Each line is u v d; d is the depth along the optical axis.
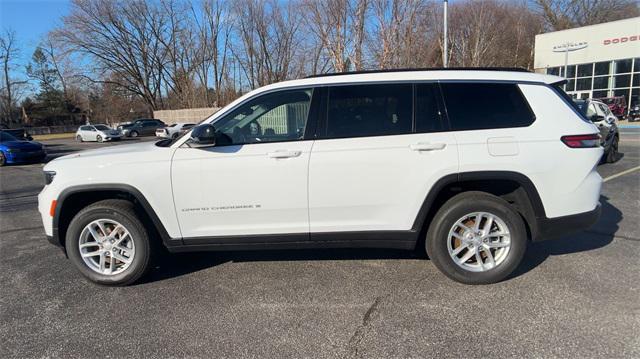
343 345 2.70
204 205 3.50
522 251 3.43
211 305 3.29
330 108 3.48
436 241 3.46
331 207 3.46
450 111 3.42
